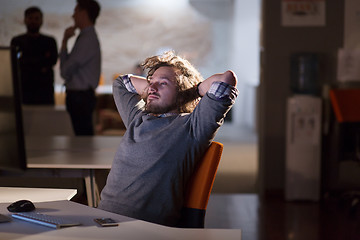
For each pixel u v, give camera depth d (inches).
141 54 446.9
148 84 90.5
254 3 427.5
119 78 99.3
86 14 200.7
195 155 80.4
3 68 66.5
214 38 467.2
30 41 206.7
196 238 62.6
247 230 162.2
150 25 447.5
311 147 196.2
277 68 203.0
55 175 114.7
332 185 207.5
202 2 460.4
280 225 168.1
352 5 199.8
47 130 208.7
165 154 79.3
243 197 204.7
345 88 202.8
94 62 203.9
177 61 87.4
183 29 461.4
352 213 181.0
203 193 80.7
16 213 72.4
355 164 205.2
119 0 437.1
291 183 198.2
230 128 417.7
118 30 442.3
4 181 138.3
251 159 280.4
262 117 206.4
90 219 70.1
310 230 163.3
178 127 80.4
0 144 69.2
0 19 209.2
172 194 79.7
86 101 205.0
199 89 85.0
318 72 202.1
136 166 80.6
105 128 264.1
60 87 208.4
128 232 64.4
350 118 190.2
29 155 124.6
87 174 114.2
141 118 86.1
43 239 61.4
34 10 205.0
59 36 209.9
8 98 67.2
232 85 80.4
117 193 81.3
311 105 194.1
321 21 200.7
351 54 201.5
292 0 199.9
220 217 176.2
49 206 77.2
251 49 434.0
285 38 201.6
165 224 80.0
